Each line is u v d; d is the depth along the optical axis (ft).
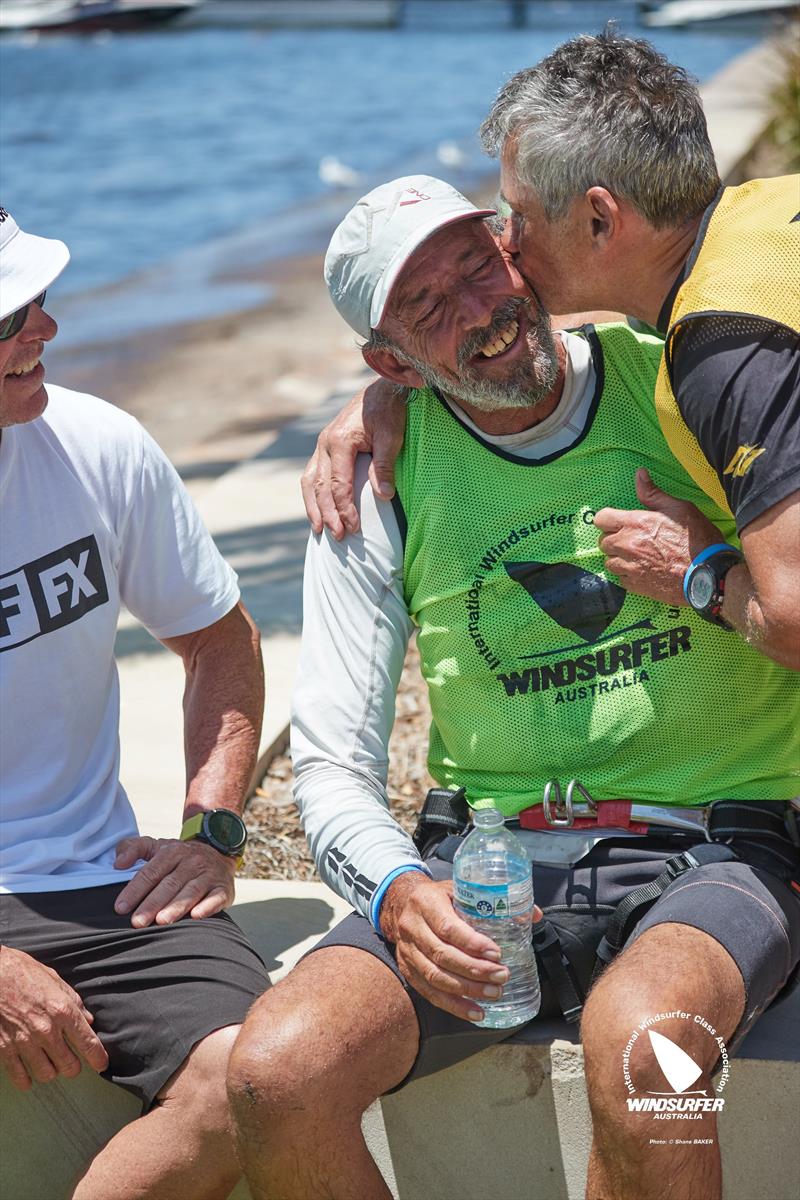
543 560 9.14
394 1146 9.13
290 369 36.78
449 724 9.48
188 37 201.98
